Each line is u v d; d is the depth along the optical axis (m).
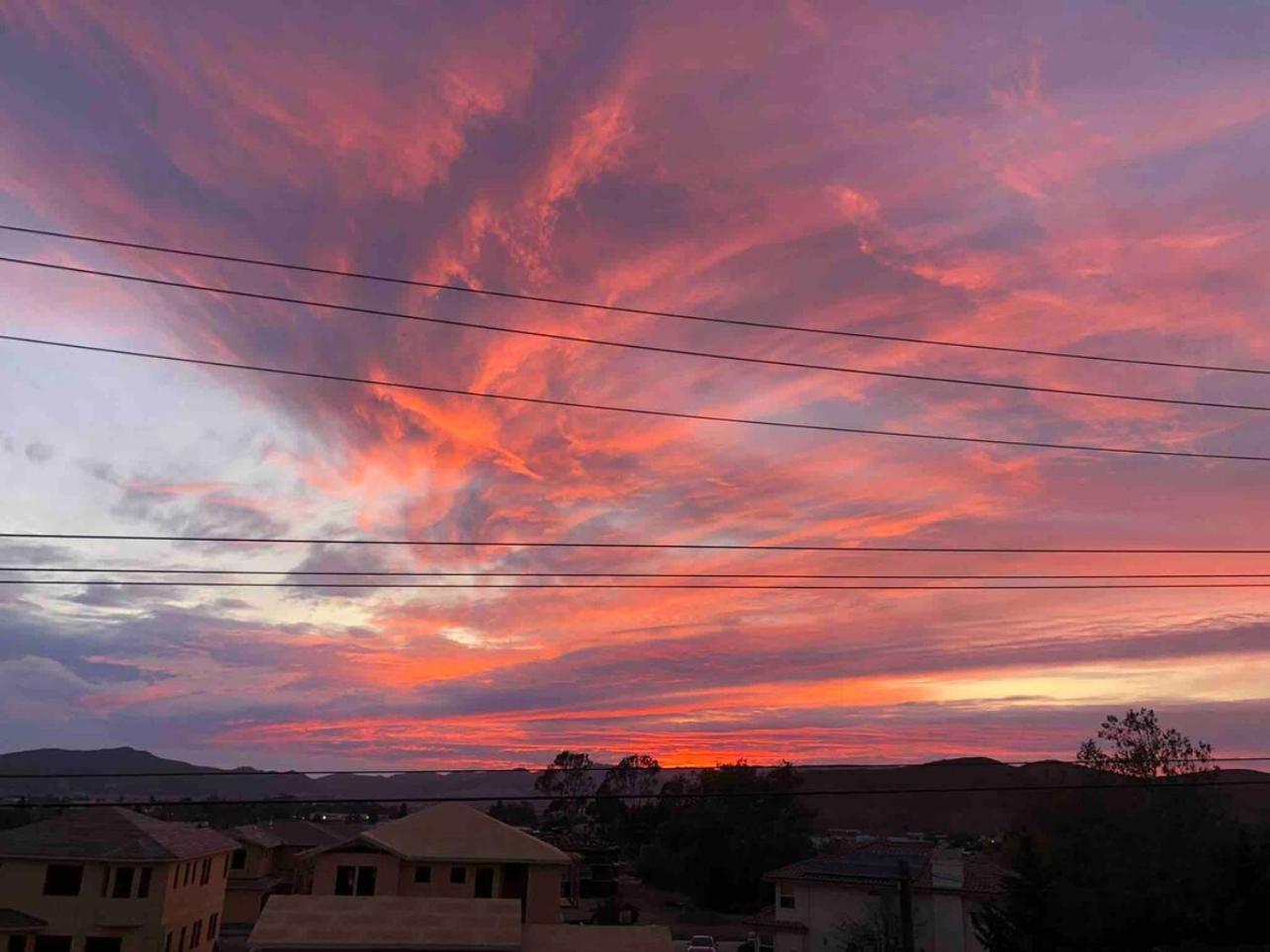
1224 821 38.44
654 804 113.81
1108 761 39.88
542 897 42.97
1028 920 36.72
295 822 71.88
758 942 46.97
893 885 42.22
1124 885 36.81
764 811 84.56
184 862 41.47
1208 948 33.47
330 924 33.56
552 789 122.75
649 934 35.16
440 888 42.50
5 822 71.50
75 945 37.50
